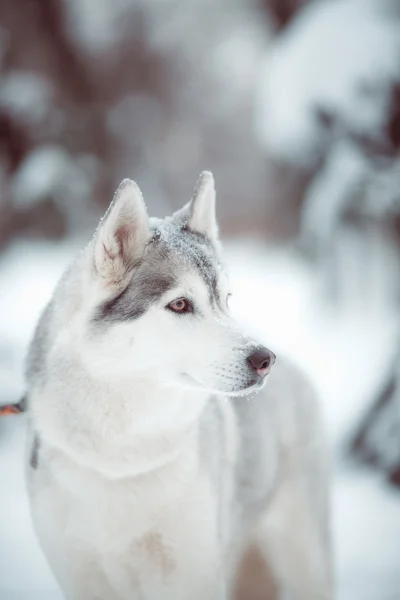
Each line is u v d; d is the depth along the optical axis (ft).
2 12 40.60
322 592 11.89
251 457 10.68
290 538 11.85
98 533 9.05
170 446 9.03
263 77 26.78
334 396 24.23
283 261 54.03
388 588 13.16
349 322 32.81
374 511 16.74
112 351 8.83
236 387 9.02
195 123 71.41
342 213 22.75
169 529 9.11
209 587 9.27
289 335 32.58
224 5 63.52
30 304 37.01
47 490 9.14
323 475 12.20
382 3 22.41
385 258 26.76
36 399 9.20
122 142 55.26
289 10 29.22
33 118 38.70
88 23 51.78
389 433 18.85
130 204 9.25
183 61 66.80
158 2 61.77
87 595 9.41
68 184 40.32
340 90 22.06
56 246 45.19
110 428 8.89
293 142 24.07
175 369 9.10
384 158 21.84
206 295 9.44
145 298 9.14
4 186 38.83
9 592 12.85
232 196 76.79
